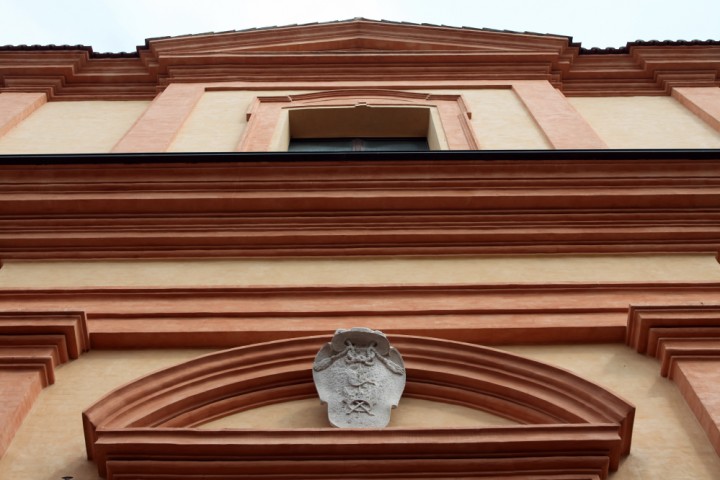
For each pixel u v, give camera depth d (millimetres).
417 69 17406
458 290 9148
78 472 6633
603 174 10703
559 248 10070
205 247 10148
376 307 8867
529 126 14656
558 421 7129
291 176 10750
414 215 10320
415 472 6426
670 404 7387
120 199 10414
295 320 8672
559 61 17625
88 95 17328
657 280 9375
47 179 10742
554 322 8477
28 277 9758
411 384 7676
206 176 10766
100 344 8344
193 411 7320
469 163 10734
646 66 17672
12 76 17453
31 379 7512
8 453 6828
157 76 17562
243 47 18453
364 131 15844
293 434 6504
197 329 8422
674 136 15055
